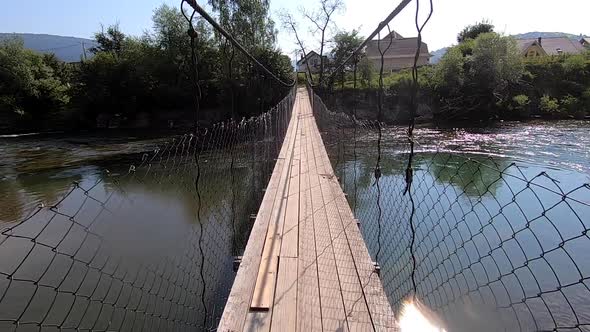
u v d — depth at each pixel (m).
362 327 1.41
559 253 4.01
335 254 2.02
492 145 11.80
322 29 23.38
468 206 4.93
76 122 20.50
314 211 2.73
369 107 18.67
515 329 2.86
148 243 4.25
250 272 1.82
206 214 4.48
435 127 16.52
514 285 3.38
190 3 1.37
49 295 3.60
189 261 3.90
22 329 3.12
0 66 19.62
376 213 4.70
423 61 31.33
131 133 18.30
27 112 19.78
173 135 17.28
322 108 9.36
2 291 3.71
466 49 20.58
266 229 2.38
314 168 4.18
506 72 18.39
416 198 5.09
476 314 2.92
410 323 2.76
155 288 3.51
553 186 6.48
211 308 3.23
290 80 20.89
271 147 5.68
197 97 1.53
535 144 11.80
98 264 3.99
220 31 2.10
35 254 4.29
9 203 7.86
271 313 1.50
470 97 18.19
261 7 19.77
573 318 3.02
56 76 22.97
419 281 3.17
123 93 20.67
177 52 20.12
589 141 11.98
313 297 1.61
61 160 12.35
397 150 9.79
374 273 1.81
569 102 17.86
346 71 22.55
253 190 4.50
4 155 13.24
